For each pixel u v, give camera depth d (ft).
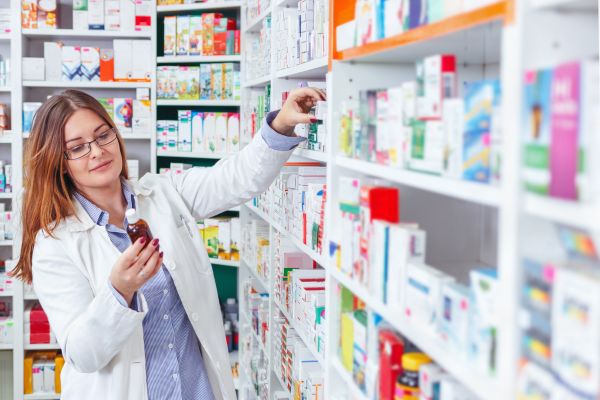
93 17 15.79
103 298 6.63
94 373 7.33
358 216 5.84
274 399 11.16
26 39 16.10
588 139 2.73
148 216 8.02
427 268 4.53
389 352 4.96
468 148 3.83
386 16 5.21
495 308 3.57
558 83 2.90
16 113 15.43
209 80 15.66
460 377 3.73
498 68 5.76
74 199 7.53
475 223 6.25
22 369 15.57
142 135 15.92
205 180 8.88
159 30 16.97
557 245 3.21
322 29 7.68
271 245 11.25
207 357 7.99
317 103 8.00
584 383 2.78
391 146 5.02
